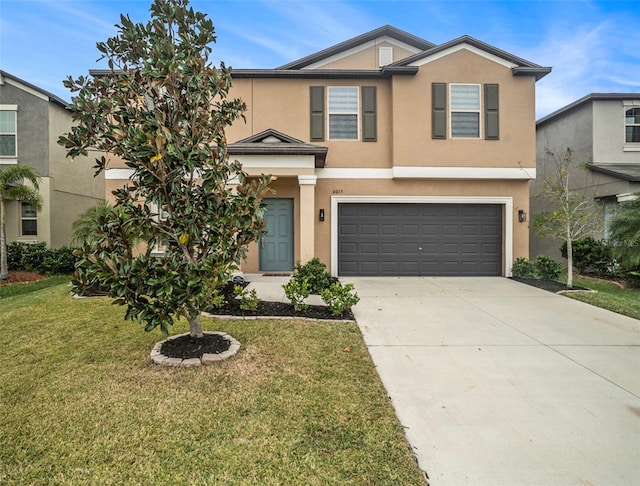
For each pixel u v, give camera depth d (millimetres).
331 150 11398
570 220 9633
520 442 3010
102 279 3809
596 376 4258
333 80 11414
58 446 2891
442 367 4473
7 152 14172
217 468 2676
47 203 14172
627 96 13195
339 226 11539
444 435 3096
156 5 4363
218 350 4688
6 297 8984
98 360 4539
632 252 9789
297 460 2770
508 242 11531
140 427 3146
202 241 4613
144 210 4441
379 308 7254
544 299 8180
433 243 11648
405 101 11125
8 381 3969
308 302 7586
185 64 4219
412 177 11172
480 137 11242
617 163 13305
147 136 3896
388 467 2705
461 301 7938
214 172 4414
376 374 4250
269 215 11367
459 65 11148
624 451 2896
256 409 3453
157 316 4008
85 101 4184
